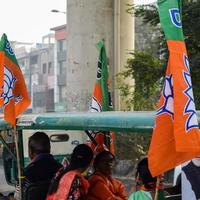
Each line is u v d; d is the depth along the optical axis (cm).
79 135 933
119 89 1415
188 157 380
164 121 387
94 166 548
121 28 1483
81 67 1365
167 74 393
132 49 1512
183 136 375
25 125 544
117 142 1292
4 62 562
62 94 6812
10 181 805
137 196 452
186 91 382
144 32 2828
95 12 1369
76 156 510
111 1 1392
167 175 643
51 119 515
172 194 535
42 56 7369
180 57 386
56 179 510
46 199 520
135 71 1364
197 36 1204
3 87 557
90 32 1365
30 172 559
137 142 1304
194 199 417
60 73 6812
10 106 554
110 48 1394
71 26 1383
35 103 7438
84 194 507
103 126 459
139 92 1389
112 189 544
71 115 503
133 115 439
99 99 669
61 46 6794
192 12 1197
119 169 1026
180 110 378
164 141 384
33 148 574
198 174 420
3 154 816
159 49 1314
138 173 469
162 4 391
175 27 389
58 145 914
